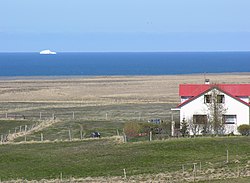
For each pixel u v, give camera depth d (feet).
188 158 261.24
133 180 212.84
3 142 338.95
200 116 353.51
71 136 368.48
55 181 219.61
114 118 469.98
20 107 575.79
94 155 277.85
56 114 508.94
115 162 259.80
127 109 544.62
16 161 270.87
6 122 444.96
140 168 243.81
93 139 342.64
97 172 240.32
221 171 222.89
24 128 411.34
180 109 356.59
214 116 349.00
